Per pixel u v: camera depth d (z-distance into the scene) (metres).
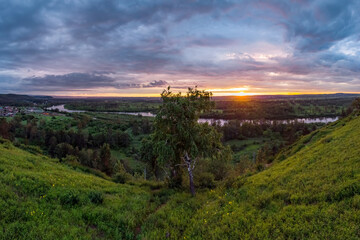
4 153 14.91
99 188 13.03
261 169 19.86
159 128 14.11
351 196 7.49
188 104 13.25
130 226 8.78
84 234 7.29
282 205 8.72
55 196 9.41
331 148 14.51
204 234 7.72
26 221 7.12
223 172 25.89
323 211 7.11
